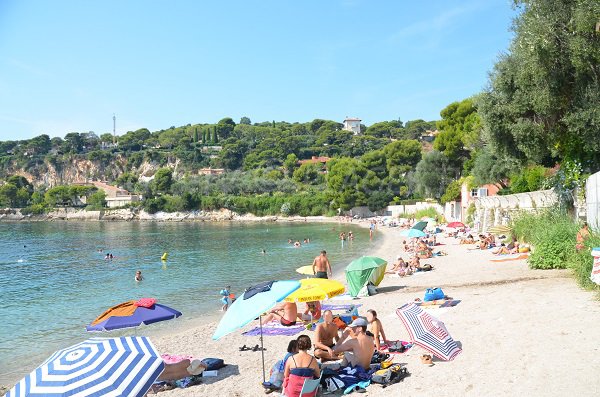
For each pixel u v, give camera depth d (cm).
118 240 7419
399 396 849
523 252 2683
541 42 1956
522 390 774
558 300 1348
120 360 690
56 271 3916
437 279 2155
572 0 1969
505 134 2491
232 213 14588
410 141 11362
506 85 2353
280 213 13750
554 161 3058
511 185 4553
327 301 1909
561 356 895
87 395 631
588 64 1938
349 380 931
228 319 932
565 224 2067
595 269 1340
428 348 971
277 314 1609
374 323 1125
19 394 632
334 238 6538
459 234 4475
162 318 1079
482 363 938
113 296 2619
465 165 6394
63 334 1820
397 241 5453
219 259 4306
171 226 11931
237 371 1130
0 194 18562
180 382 1047
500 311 1334
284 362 1001
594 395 714
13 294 2820
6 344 1702
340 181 11544
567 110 2155
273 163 19688
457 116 7119
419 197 10700
